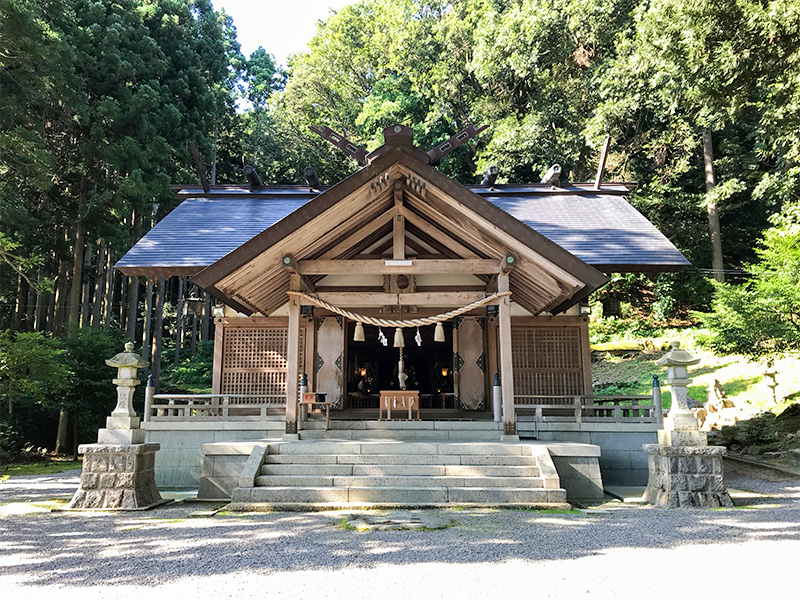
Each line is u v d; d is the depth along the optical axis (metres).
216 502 8.31
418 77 32.94
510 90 27.45
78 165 21.52
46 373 14.30
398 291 12.80
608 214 15.06
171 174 27.47
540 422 10.62
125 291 31.97
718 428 14.02
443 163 32.62
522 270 10.48
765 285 12.12
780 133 13.60
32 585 4.10
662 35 13.98
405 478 7.87
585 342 12.80
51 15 19.84
